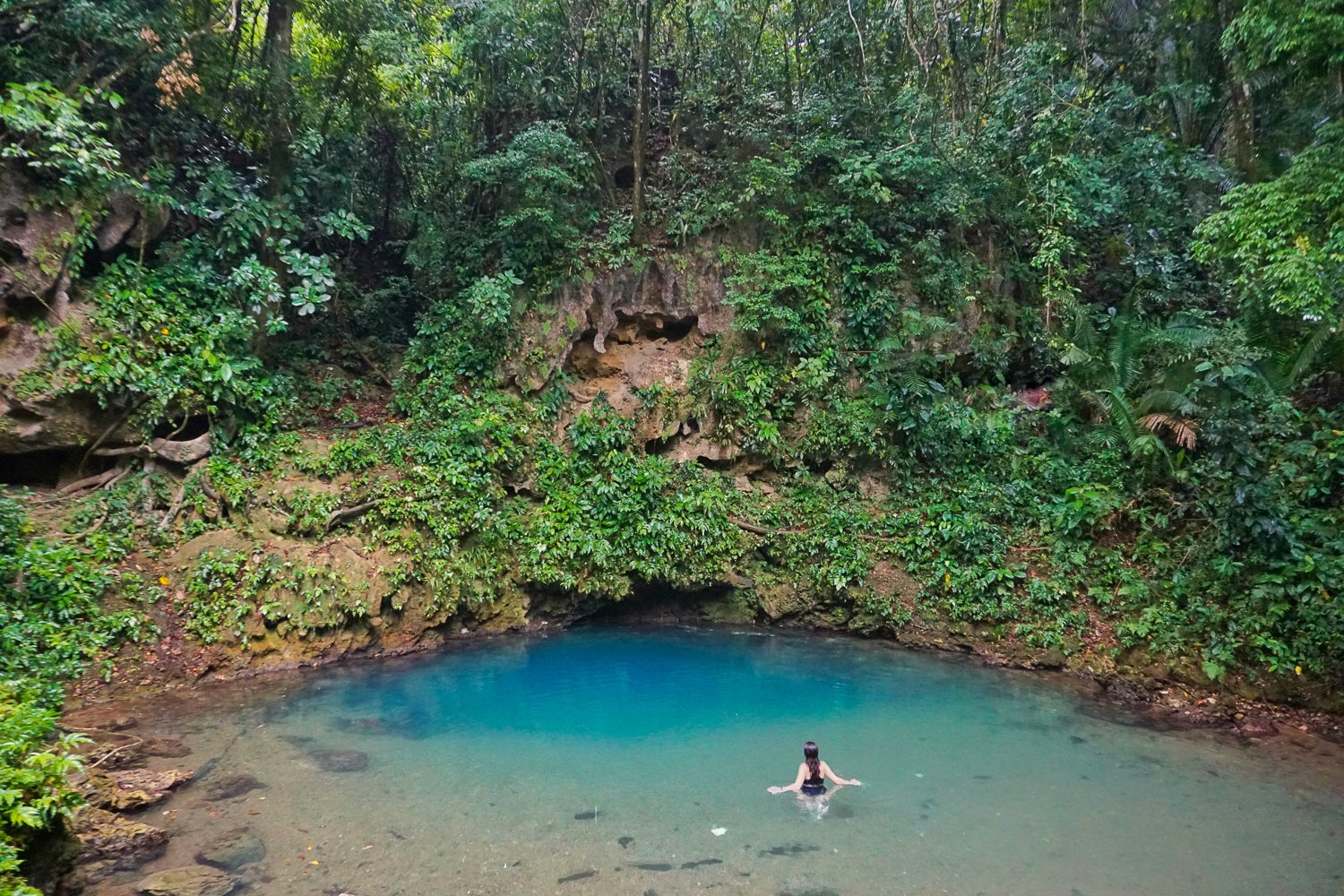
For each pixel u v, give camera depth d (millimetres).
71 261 10766
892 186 15719
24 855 5133
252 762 7668
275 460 11758
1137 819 6840
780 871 5945
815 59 16547
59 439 10648
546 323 14211
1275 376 12023
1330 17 8023
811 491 13773
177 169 13031
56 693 8211
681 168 15680
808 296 14750
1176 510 11539
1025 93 14938
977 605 11641
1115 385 13102
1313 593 9516
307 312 12117
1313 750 8297
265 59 13484
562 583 12305
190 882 5570
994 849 6305
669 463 13711
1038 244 15969
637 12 15172
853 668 10953
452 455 12570
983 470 13672
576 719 9102
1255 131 14297
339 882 5691
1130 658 10289
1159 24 16438
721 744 8414
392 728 8656
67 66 11383
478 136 16125
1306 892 5766
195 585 10008
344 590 10711
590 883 5750
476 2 15172
